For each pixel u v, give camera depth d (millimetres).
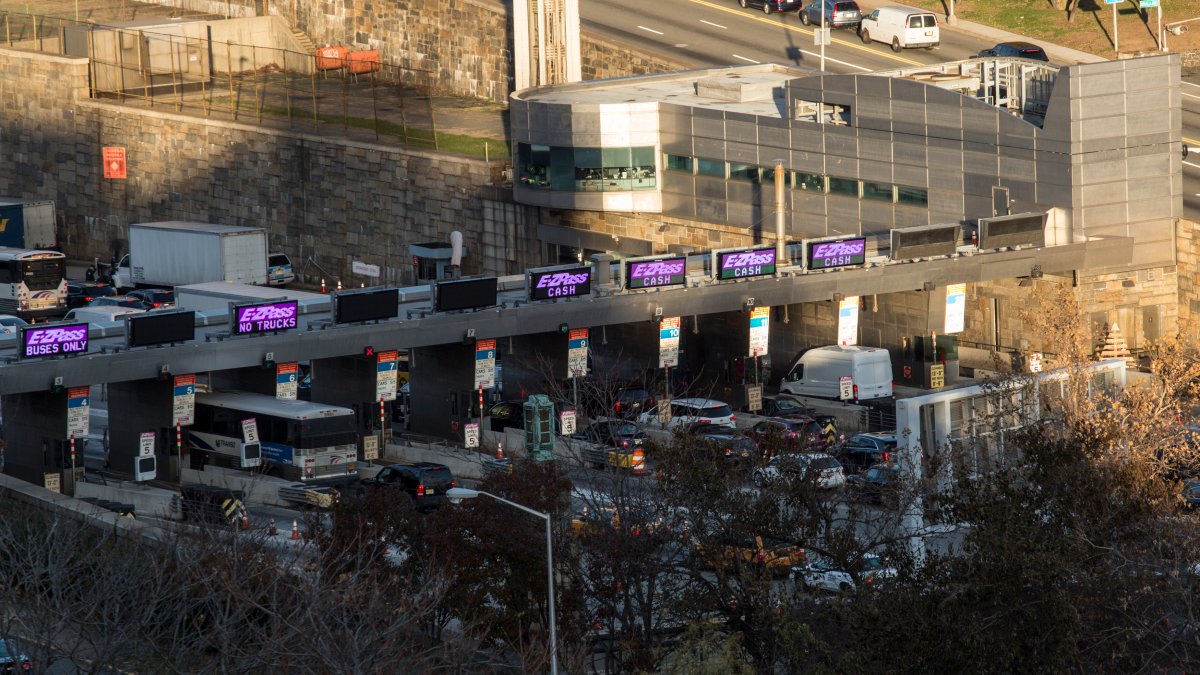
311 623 146625
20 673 148875
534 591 177750
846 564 173625
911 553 175375
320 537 182625
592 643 178750
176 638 151375
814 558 192000
